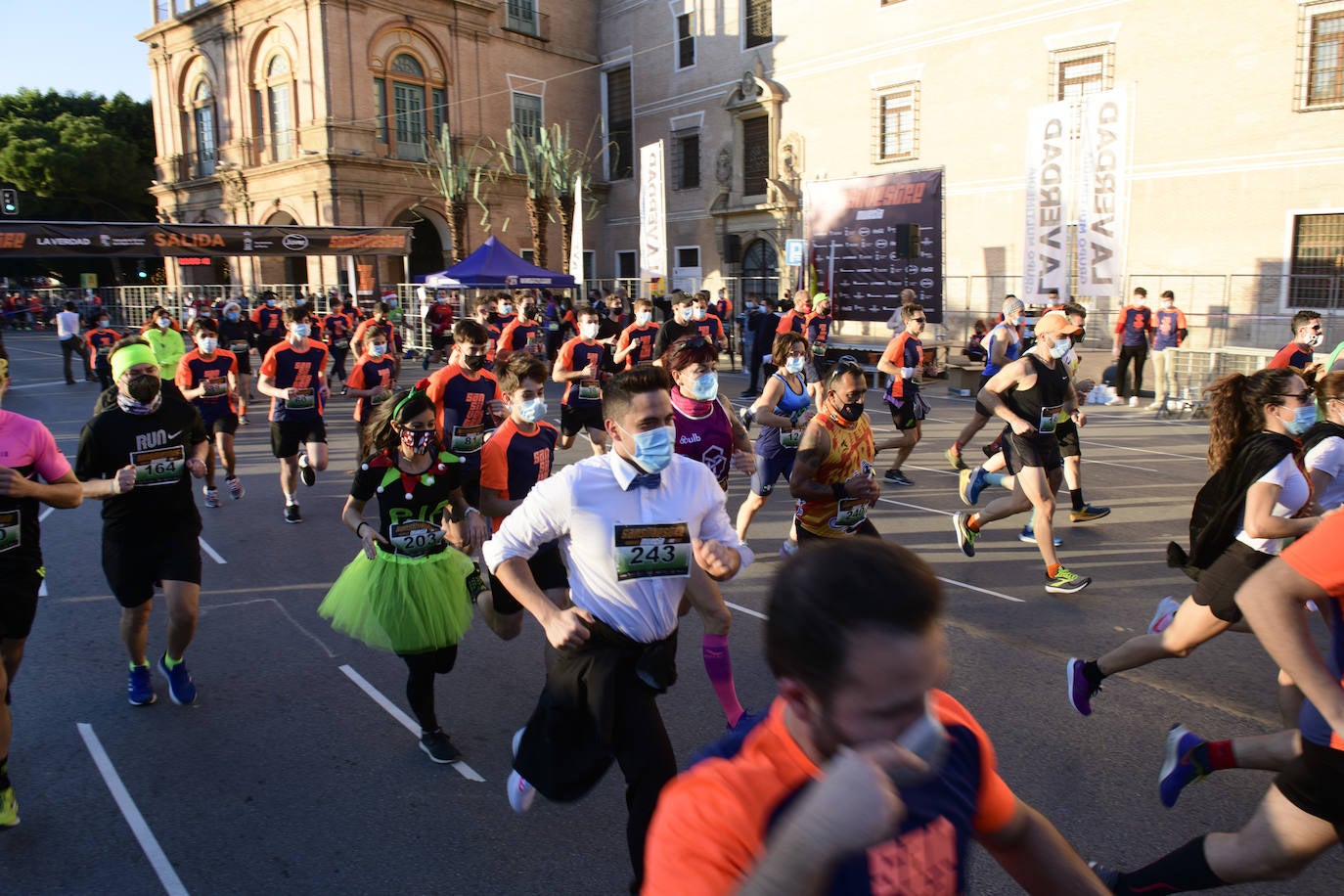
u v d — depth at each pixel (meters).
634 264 35.16
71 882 3.21
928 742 1.12
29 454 3.72
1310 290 18.05
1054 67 21.45
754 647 5.33
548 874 3.24
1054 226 17.47
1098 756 3.96
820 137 27.22
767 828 1.21
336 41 28.64
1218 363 15.24
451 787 3.84
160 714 4.54
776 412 6.39
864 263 21.36
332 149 28.67
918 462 10.91
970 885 3.13
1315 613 5.71
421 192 31.17
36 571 3.79
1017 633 5.41
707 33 30.67
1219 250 19.25
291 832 3.51
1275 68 18.12
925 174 19.86
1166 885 2.58
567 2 34.62
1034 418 5.91
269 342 19.30
